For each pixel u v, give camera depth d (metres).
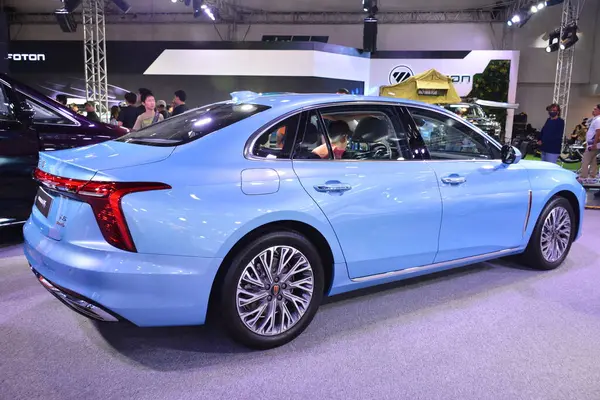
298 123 2.73
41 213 2.63
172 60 16.52
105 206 2.15
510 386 2.31
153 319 2.27
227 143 2.50
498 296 3.45
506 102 17.75
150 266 2.19
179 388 2.26
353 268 2.86
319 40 19.59
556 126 8.59
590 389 2.29
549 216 3.94
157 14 20.56
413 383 2.33
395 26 20.44
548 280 3.80
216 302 2.53
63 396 2.17
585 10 20.09
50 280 2.35
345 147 2.90
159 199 2.21
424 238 3.13
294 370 2.43
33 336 2.73
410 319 3.05
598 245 4.91
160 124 3.09
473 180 3.36
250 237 2.48
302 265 2.67
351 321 3.01
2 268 3.85
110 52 16.64
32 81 17.06
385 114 3.11
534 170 3.81
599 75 19.80
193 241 2.26
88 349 2.61
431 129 3.32
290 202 2.53
